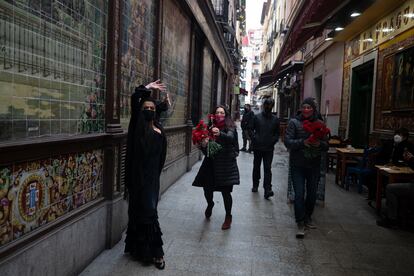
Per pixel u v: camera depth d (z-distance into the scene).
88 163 3.84
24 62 2.71
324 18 9.64
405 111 7.32
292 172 5.18
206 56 12.98
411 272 3.96
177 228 5.17
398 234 5.20
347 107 11.58
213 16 12.48
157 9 6.45
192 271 3.83
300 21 9.61
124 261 3.98
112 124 4.23
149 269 3.83
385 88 8.55
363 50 10.28
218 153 5.16
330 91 13.83
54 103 3.13
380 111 8.84
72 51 3.41
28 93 2.77
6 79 2.53
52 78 3.09
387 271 3.98
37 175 2.91
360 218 5.96
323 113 14.73
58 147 3.16
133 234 4.03
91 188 3.95
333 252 4.48
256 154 7.56
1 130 2.50
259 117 7.22
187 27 9.38
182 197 6.90
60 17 3.19
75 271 3.54
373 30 9.48
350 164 8.59
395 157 6.39
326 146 5.01
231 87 31.31
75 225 3.48
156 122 4.15
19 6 2.63
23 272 2.69
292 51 13.88
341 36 11.52
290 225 5.50
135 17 5.29
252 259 4.20
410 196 5.28
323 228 5.40
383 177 6.46
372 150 7.71
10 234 2.61
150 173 3.94
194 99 11.23
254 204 6.65
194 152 10.92
